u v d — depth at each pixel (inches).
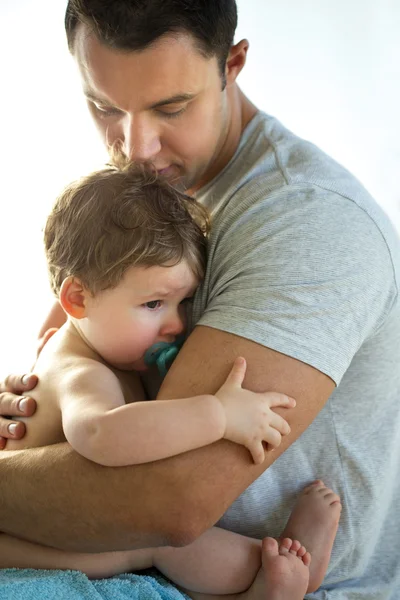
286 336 43.8
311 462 51.6
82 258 49.9
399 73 91.9
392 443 52.9
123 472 42.9
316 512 50.1
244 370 43.4
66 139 88.0
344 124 93.6
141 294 49.3
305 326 44.0
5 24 86.0
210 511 42.4
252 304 44.5
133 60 45.3
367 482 51.6
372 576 54.6
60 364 51.5
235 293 45.5
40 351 60.9
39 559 48.7
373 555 55.0
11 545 49.2
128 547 44.4
